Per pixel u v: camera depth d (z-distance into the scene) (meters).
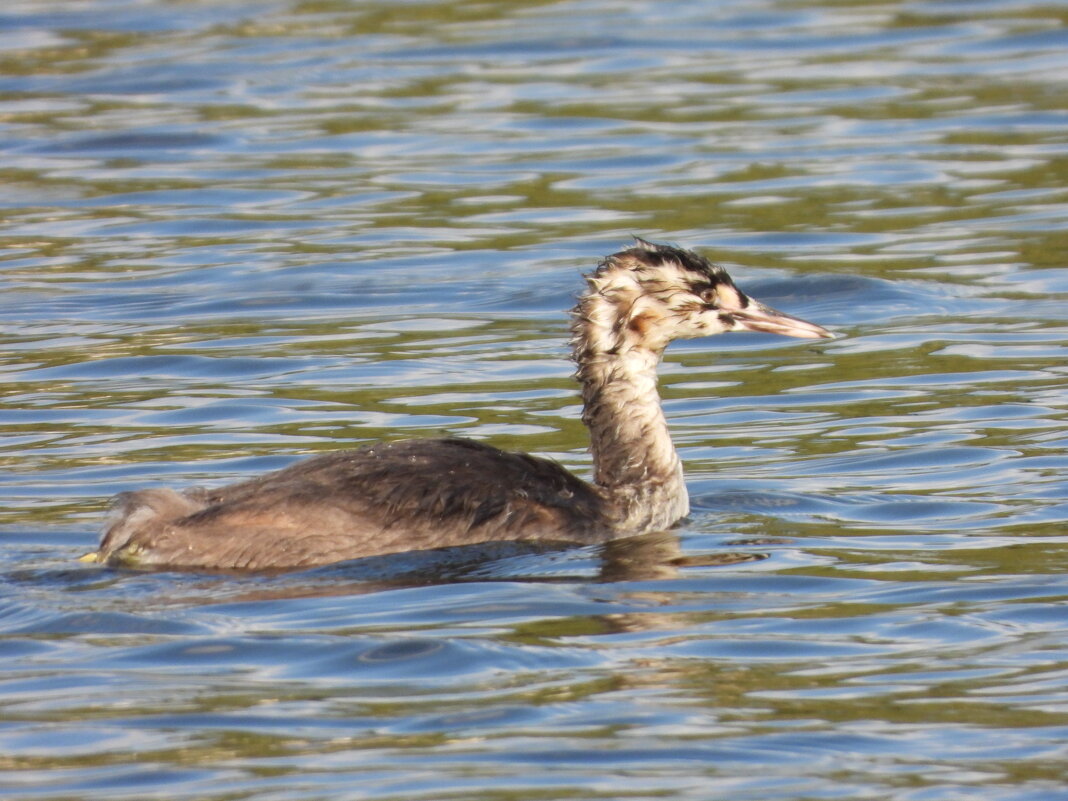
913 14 35.25
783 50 32.84
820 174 25.61
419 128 28.61
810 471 15.15
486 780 9.10
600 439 14.12
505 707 10.03
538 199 24.94
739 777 9.14
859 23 34.66
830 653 10.85
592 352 14.17
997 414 16.45
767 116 28.77
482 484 13.12
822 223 23.38
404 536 12.66
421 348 19.08
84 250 22.98
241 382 17.98
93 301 20.95
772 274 21.34
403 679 10.48
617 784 9.06
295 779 9.14
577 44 33.50
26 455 15.65
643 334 14.12
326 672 10.59
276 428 16.48
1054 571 12.30
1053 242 22.33
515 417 16.75
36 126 28.81
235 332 19.72
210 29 35.12
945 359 18.28
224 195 25.42
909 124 28.05
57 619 11.45
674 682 10.40
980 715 9.86
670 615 11.59
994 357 18.25
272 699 10.17
